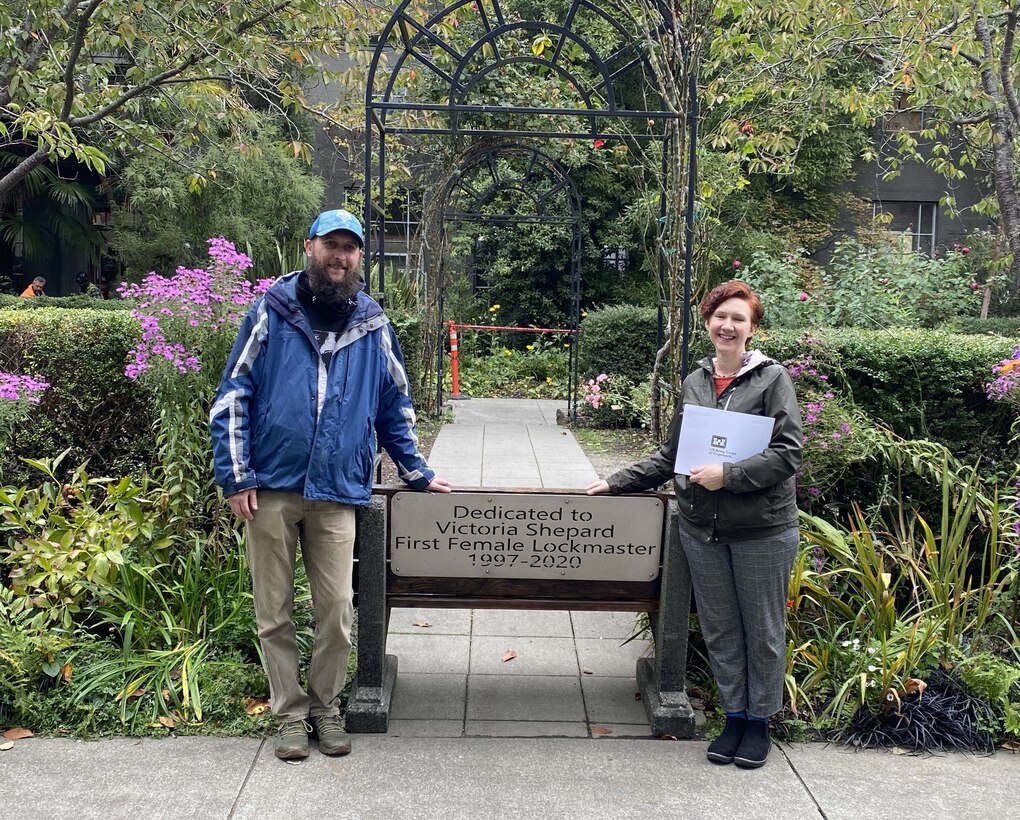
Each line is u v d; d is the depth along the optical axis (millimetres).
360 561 3236
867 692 3361
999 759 3150
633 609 3363
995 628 3910
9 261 16547
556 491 3289
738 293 3066
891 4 7707
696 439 3020
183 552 3945
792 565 3049
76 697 3244
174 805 2738
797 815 2756
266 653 3059
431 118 9625
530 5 11531
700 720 3338
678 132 5539
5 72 6926
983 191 15758
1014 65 8836
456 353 11625
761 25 7703
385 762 3018
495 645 4027
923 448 4504
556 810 2754
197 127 9227
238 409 2910
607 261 15828
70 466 4711
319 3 7031
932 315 10086
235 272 4121
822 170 14312
